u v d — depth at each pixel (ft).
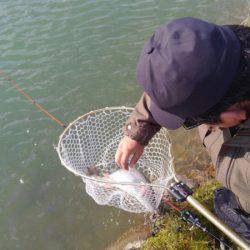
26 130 17.97
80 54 22.18
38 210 14.51
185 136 15.25
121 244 12.14
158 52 5.29
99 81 20.21
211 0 25.45
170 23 5.49
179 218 11.18
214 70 4.99
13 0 28.55
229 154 6.74
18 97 19.86
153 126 8.21
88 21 24.97
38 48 23.08
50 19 25.64
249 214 9.31
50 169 15.94
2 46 23.56
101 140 11.78
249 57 5.16
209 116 5.48
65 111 18.76
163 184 9.66
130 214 13.07
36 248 13.32
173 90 5.16
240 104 5.37
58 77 20.79
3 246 13.58
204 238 10.47
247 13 23.61
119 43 22.68
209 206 11.26
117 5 26.30
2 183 15.75
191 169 13.60
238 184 6.84
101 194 10.23
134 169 10.71
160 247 10.78
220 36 5.18
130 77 20.20
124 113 11.71
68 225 13.67
